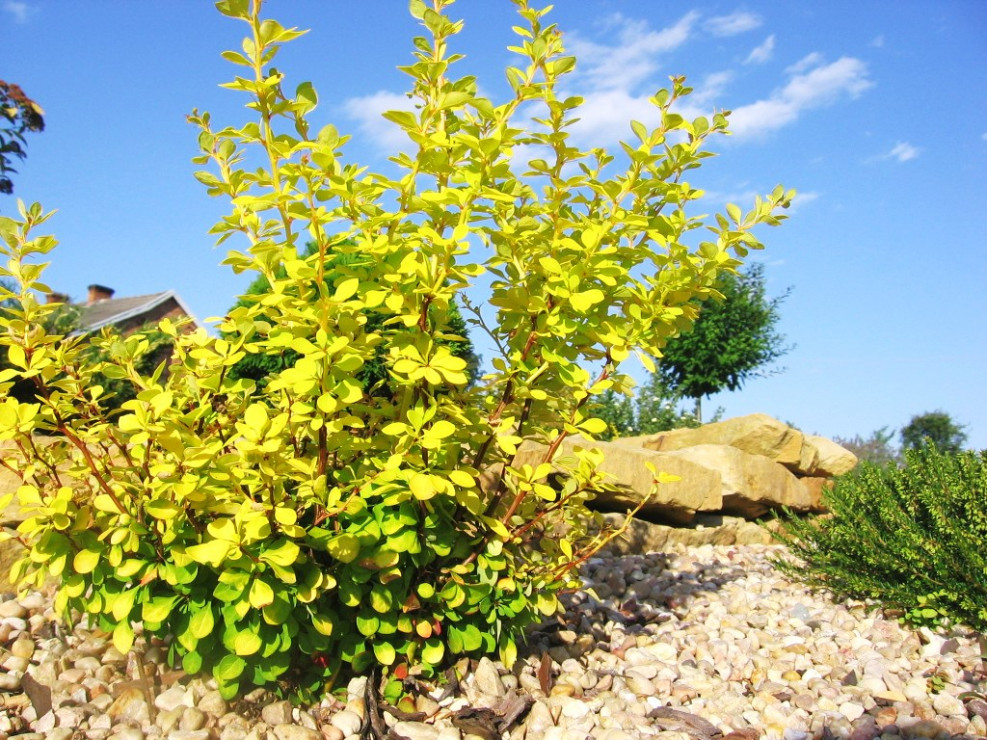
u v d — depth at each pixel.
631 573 4.71
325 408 2.25
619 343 2.68
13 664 2.64
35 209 2.49
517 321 2.81
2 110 6.20
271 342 2.45
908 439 19.06
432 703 2.66
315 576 2.45
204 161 2.70
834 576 4.46
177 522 2.48
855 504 4.93
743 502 6.20
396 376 2.56
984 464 4.18
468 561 2.77
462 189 2.57
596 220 2.86
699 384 14.84
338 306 2.37
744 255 2.79
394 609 2.68
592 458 2.79
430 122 2.52
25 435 2.57
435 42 2.50
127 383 9.82
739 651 3.48
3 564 3.19
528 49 2.60
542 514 2.89
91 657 2.75
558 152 2.64
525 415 2.96
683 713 2.76
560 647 3.26
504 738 2.58
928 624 3.82
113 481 2.65
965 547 3.76
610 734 2.59
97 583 2.51
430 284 2.46
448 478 2.64
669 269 2.71
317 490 2.37
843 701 3.01
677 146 2.83
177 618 2.52
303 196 2.32
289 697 2.58
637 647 3.48
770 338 14.95
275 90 2.35
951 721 2.85
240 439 2.31
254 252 2.29
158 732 2.38
